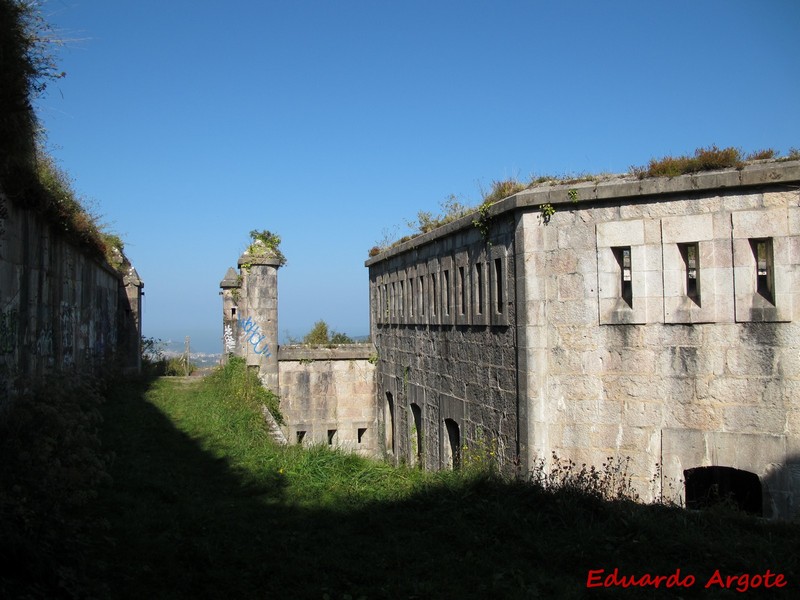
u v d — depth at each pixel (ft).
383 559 23.63
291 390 79.71
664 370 34.81
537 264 37.22
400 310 69.97
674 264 34.58
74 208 46.21
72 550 19.62
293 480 34.96
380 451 78.43
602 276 35.94
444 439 54.34
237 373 67.10
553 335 36.99
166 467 34.27
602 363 36.01
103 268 64.95
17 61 27.63
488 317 43.39
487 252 43.57
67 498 24.97
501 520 26.96
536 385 37.06
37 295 38.63
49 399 35.09
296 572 21.68
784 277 32.42
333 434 81.30
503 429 40.96
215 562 21.94
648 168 36.09
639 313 35.14
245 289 71.46
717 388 33.73
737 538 25.59
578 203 36.40
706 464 33.83
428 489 32.01
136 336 85.66
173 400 56.70
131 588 19.43
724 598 20.61
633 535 25.57
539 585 21.52
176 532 24.26
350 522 28.22
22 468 25.62
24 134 30.14
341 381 81.30
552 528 26.63
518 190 39.70
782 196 32.50
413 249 63.98
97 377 59.31
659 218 34.81
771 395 32.76
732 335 33.45
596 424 36.06
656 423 34.88
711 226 33.76
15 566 16.90
